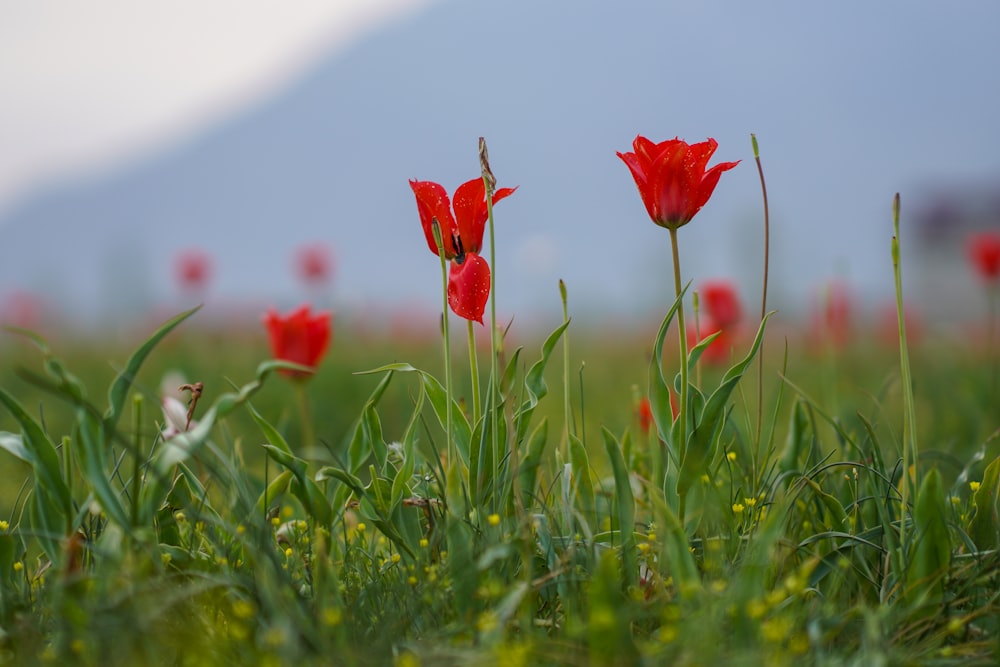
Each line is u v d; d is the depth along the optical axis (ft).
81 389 8.18
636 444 12.80
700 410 10.38
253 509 9.43
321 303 42.68
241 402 8.50
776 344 39.78
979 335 33.09
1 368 37.35
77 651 7.57
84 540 9.34
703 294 20.59
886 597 8.96
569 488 10.30
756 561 8.16
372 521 10.04
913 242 92.38
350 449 11.17
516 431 10.54
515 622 8.23
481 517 9.70
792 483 11.00
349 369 32.71
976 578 8.97
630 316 54.65
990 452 14.87
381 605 8.89
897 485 11.62
